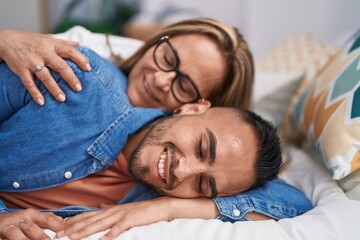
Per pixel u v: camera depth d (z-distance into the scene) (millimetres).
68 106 904
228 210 879
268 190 983
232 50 1281
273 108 1674
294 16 2461
